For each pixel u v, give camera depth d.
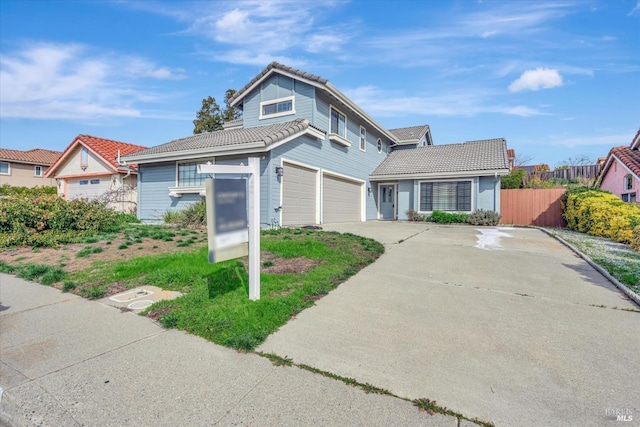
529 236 10.57
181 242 8.27
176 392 2.50
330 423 2.16
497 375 2.72
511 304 4.42
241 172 4.09
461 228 13.09
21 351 3.15
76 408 2.34
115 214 14.36
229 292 4.55
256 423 2.17
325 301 4.45
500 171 14.73
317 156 13.48
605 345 3.28
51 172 20.55
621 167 14.91
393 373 2.74
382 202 19.88
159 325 3.73
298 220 12.38
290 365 2.87
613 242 9.15
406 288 5.07
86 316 4.00
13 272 6.03
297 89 13.74
